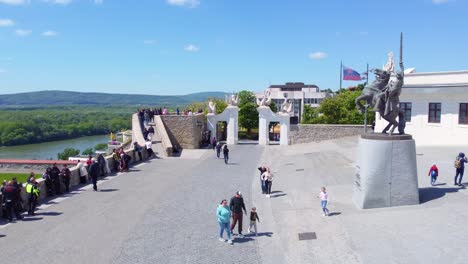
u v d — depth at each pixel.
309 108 75.56
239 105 72.19
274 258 14.02
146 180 26.66
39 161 39.00
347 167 29.50
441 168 25.48
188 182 26.22
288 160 36.22
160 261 13.80
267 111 50.12
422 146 36.50
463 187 20.30
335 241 14.84
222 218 15.22
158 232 16.56
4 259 13.73
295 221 17.48
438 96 37.12
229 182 26.38
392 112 18.48
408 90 38.44
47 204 20.44
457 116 36.09
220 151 41.31
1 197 17.94
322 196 17.78
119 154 30.27
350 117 63.75
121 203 20.78
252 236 16.12
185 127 46.06
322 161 33.38
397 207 17.94
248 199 21.92
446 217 15.84
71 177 24.44
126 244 15.23
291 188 24.05
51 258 13.88
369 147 18.31
